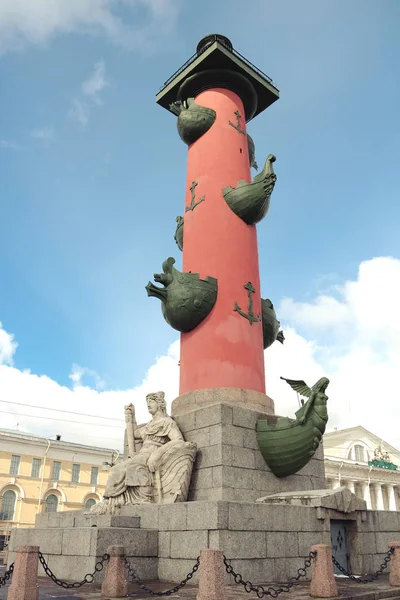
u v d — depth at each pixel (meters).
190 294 13.64
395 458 59.78
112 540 9.52
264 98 19.11
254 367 13.52
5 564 11.92
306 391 12.86
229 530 9.23
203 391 12.98
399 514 12.74
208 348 13.43
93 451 48.22
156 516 10.35
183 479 11.54
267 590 8.31
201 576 7.17
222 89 17.34
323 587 7.91
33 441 44.81
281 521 10.04
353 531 11.38
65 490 45.72
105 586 7.80
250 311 14.06
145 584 9.20
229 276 14.15
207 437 12.03
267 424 12.45
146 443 12.53
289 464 12.27
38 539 10.93
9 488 42.69
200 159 16.08
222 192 15.22
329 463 49.09
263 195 14.66
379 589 8.88
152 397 13.23
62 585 7.48
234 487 11.51
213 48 16.75
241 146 16.42
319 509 10.78
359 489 51.31
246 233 14.96
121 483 11.69
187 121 16.36
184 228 15.60
